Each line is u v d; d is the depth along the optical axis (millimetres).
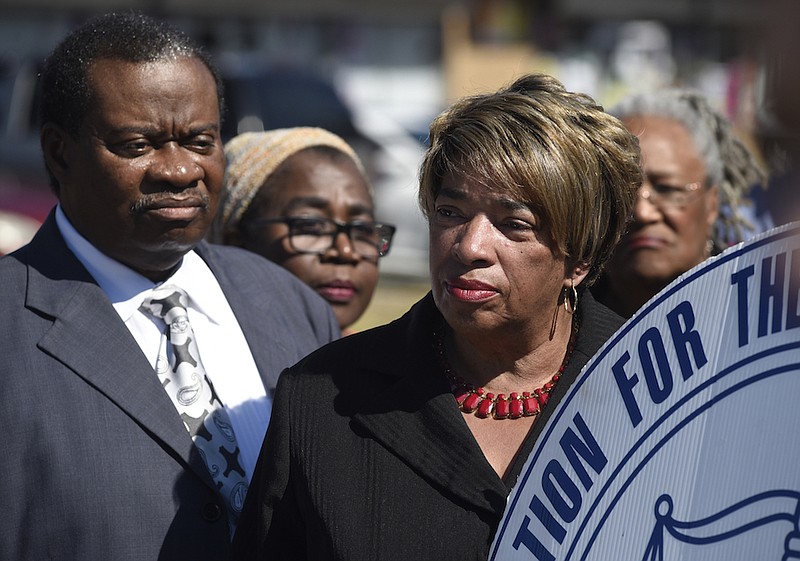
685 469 2902
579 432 3111
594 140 3322
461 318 3367
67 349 4000
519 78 3586
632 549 2959
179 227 4113
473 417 3488
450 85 28359
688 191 5137
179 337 4273
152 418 4000
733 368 2859
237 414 4285
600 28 28234
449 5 28453
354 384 3600
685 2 24906
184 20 26578
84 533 3799
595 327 3531
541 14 28750
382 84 28812
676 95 5555
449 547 3232
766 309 2816
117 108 4008
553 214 3250
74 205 4199
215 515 3998
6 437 3832
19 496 3801
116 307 4258
